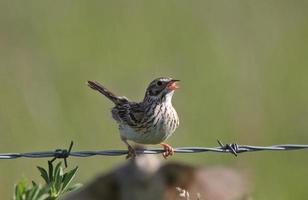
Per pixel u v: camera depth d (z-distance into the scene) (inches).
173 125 470.6
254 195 609.3
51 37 793.6
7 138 674.8
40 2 842.8
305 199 637.3
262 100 715.4
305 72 746.2
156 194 479.2
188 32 794.2
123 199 486.0
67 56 765.9
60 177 339.3
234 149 436.1
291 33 781.3
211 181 450.0
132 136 467.5
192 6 826.8
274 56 754.2
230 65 745.6
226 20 796.6
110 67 753.6
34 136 675.4
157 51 776.9
